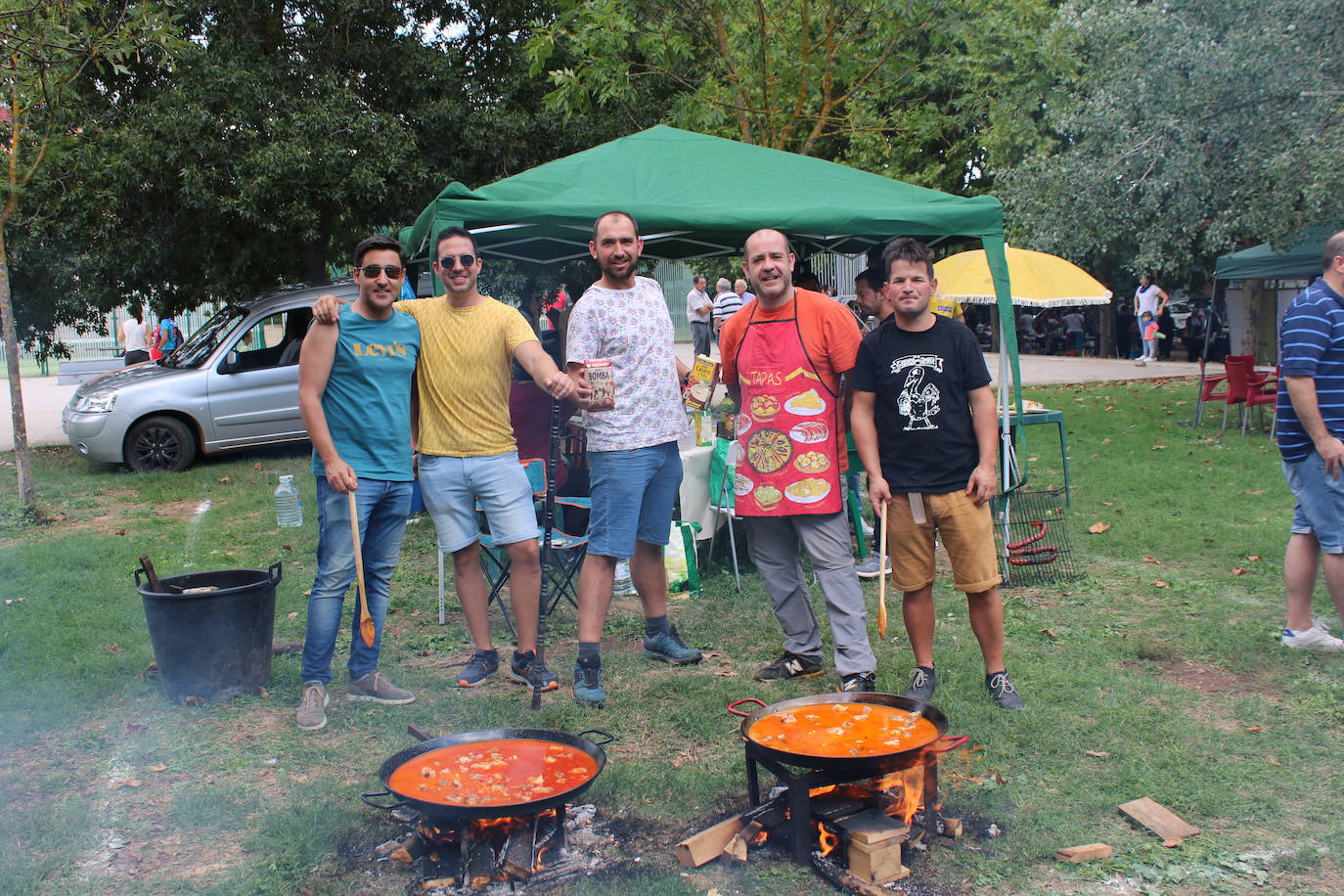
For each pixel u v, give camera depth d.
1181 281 25.11
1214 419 13.38
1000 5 13.49
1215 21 10.92
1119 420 13.58
